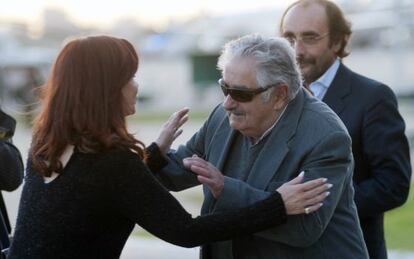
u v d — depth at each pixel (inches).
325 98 156.3
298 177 111.9
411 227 346.3
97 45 107.9
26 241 107.5
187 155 135.2
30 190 110.2
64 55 108.1
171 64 1651.1
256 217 108.7
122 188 105.3
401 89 992.2
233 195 113.3
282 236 113.3
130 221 109.7
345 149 115.9
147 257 303.3
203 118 1109.1
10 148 146.6
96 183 104.5
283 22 161.8
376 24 1042.1
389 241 318.0
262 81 113.0
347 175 119.1
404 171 149.9
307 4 159.5
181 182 133.6
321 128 116.3
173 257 303.6
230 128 127.6
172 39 1700.3
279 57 114.3
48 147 106.6
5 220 150.9
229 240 119.5
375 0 1063.6
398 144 150.0
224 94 117.5
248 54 113.6
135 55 110.8
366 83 154.9
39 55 1398.9
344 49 162.7
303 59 158.4
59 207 105.4
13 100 1095.6
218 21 1513.3
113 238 107.9
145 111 1449.3
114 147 106.1
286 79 115.0
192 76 1588.3
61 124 105.7
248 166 122.1
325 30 157.1
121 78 107.9
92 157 105.4
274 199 109.6
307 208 109.3
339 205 119.9
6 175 144.4
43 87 111.3
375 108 150.9
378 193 147.3
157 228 106.4
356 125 151.3
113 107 107.5
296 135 117.6
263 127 119.3
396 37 1060.5
